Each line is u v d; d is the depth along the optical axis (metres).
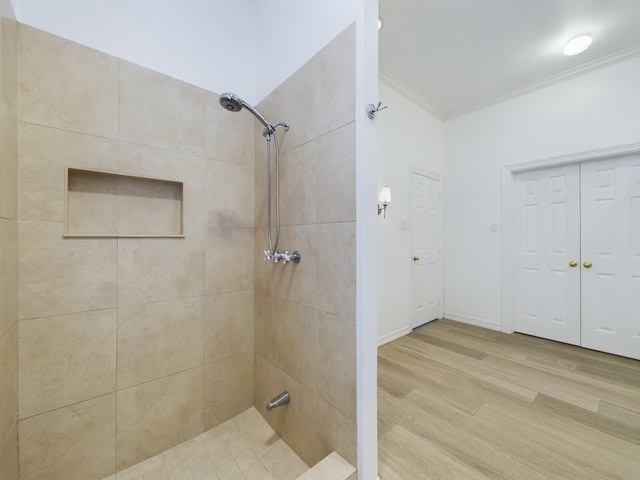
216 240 1.57
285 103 1.42
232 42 1.65
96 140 1.19
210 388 1.55
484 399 1.75
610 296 2.46
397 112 2.89
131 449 1.29
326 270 1.18
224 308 1.60
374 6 1.06
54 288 1.11
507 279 3.01
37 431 1.07
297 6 1.34
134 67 1.29
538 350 2.52
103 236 1.22
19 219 1.03
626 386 1.89
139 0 1.32
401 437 1.42
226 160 1.60
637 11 1.90
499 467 1.23
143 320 1.33
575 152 2.59
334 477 1.02
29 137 1.04
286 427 1.44
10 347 0.96
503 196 3.05
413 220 3.09
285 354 1.44
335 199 1.13
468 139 3.33
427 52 2.33
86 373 1.18
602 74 2.45
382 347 2.60
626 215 2.39
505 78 2.71
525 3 1.84
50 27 1.09
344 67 1.08
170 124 1.40
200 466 1.30
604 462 1.25
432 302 3.39
